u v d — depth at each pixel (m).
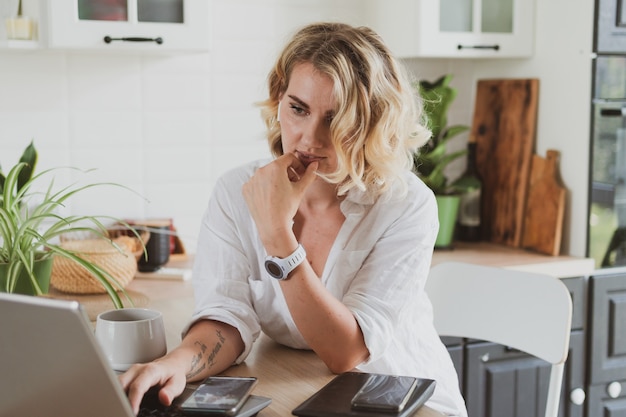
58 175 2.95
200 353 1.61
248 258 1.84
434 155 3.22
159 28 2.73
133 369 1.43
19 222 1.96
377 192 1.78
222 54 3.16
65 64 2.94
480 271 2.20
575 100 3.12
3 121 2.87
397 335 1.83
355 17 3.38
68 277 2.34
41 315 1.13
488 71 3.52
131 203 3.07
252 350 1.83
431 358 1.89
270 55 3.14
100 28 2.66
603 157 3.09
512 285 2.13
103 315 1.66
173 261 2.97
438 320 2.25
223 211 1.85
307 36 1.67
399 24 3.24
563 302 2.02
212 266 1.83
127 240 2.64
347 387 1.49
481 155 3.51
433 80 3.52
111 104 3.02
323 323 1.61
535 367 3.03
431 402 1.85
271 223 1.60
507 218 3.37
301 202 1.81
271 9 3.22
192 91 3.13
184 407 1.35
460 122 3.58
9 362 1.20
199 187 3.18
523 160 3.29
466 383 2.94
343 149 1.65
